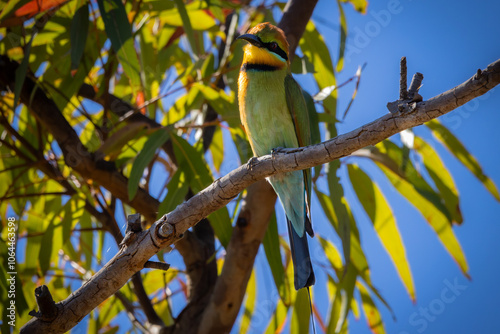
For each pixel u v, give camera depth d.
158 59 11.02
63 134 8.98
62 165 10.72
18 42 9.45
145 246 5.85
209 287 9.92
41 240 10.13
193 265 9.98
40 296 5.54
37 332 5.77
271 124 8.41
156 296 11.93
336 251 11.31
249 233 9.02
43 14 9.66
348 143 5.38
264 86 8.45
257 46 8.59
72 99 10.95
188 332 9.36
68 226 9.74
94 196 9.95
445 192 10.74
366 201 10.66
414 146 10.92
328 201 10.38
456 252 10.61
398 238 10.72
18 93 8.27
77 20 8.69
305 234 8.00
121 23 8.41
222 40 12.17
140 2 9.84
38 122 9.40
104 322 10.87
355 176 10.66
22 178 10.80
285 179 7.91
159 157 12.38
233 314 9.20
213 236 10.75
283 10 11.12
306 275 7.58
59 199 11.09
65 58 9.95
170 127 9.15
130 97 11.58
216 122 9.80
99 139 10.77
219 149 12.10
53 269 10.62
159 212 8.73
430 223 10.72
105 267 5.92
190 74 10.13
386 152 10.14
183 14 9.34
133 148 10.05
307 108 9.26
